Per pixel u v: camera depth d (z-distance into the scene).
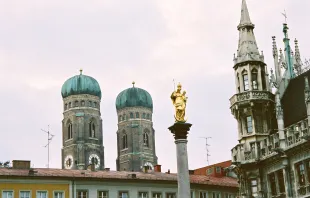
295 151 71.31
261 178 77.75
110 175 98.38
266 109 80.19
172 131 52.12
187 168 51.06
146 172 106.50
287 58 86.31
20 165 95.00
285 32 87.56
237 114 80.94
